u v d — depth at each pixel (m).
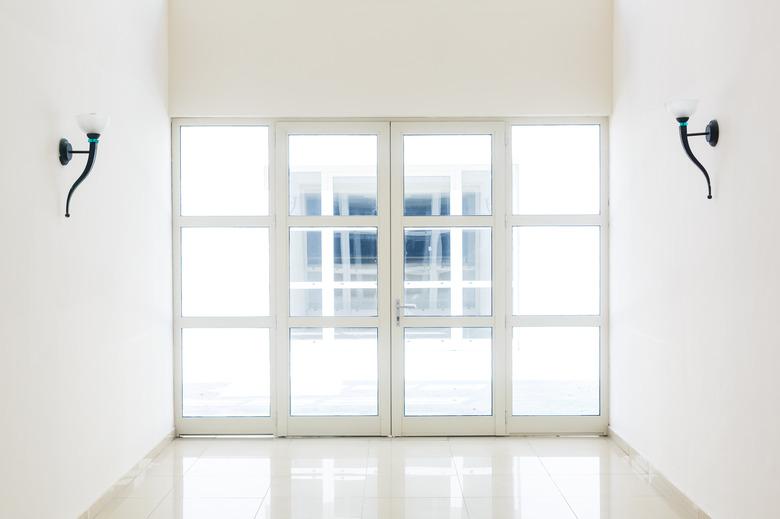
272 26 5.29
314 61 5.29
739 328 3.21
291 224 5.38
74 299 3.54
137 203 4.54
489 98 5.29
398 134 5.35
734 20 3.25
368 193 5.39
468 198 5.39
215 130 5.38
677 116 3.50
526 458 4.82
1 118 2.85
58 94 3.37
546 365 5.41
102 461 3.91
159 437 4.99
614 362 5.21
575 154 5.39
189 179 5.39
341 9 5.29
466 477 4.42
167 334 5.20
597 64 5.28
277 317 5.38
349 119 5.36
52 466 3.29
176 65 5.27
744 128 3.15
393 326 5.38
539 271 5.41
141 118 4.63
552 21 5.28
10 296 2.91
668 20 4.08
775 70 2.89
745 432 3.16
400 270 5.37
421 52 5.29
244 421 5.39
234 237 5.41
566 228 5.39
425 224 5.39
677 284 3.95
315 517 3.77
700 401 3.65
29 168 3.09
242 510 3.87
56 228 3.35
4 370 2.86
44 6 3.24
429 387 5.42
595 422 5.37
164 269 5.14
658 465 4.27
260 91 5.29
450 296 5.41
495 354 5.38
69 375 3.48
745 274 3.15
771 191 2.92
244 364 5.43
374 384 5.42
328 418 5.39
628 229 4.86
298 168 5.40
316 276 5.42
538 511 3.85
